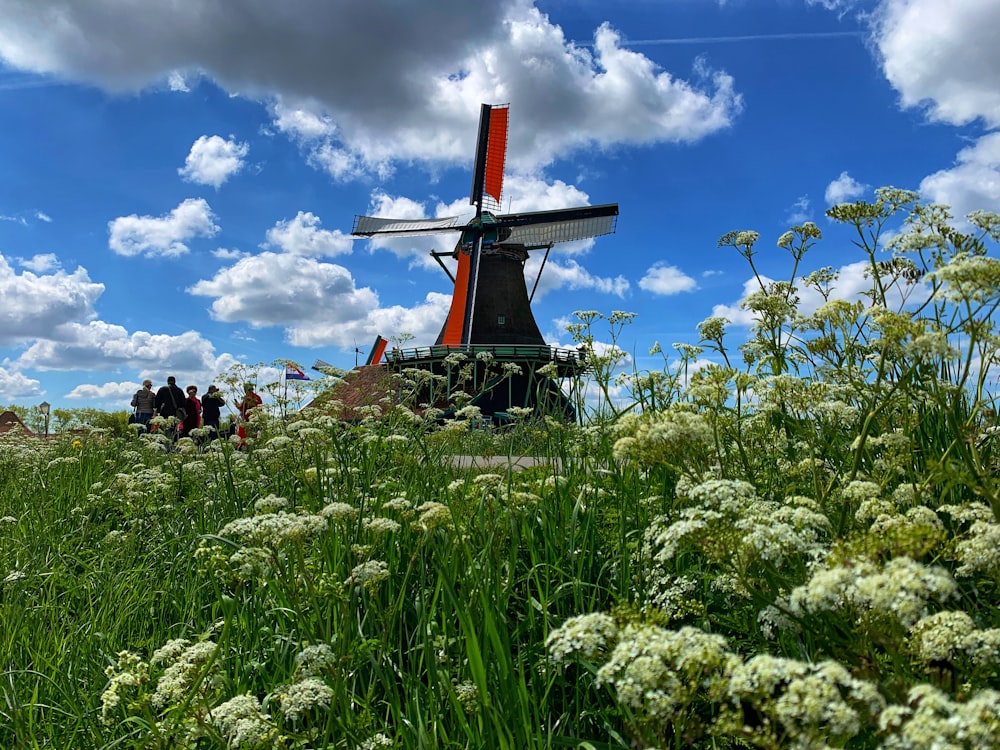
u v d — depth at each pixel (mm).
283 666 4082
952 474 3189
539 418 7688
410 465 6746
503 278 47562
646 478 5109
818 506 3533
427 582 4641
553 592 4391
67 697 4039
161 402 18375
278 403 9523
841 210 4922
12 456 11539
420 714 3467
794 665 1978
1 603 5453
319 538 4984
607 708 3400
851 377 4262
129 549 6414
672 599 3631
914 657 2646
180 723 3174
